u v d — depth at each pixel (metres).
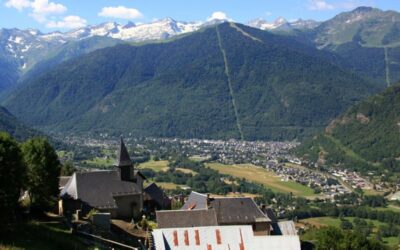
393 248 164.88
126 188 122.19
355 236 125.56
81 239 87.12
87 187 118.88
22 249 70.31
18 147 89.12
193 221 111.06
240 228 96.00
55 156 111.31
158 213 111.44
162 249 91.56
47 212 110.06
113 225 107.31
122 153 123.94
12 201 83.06
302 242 126.56
